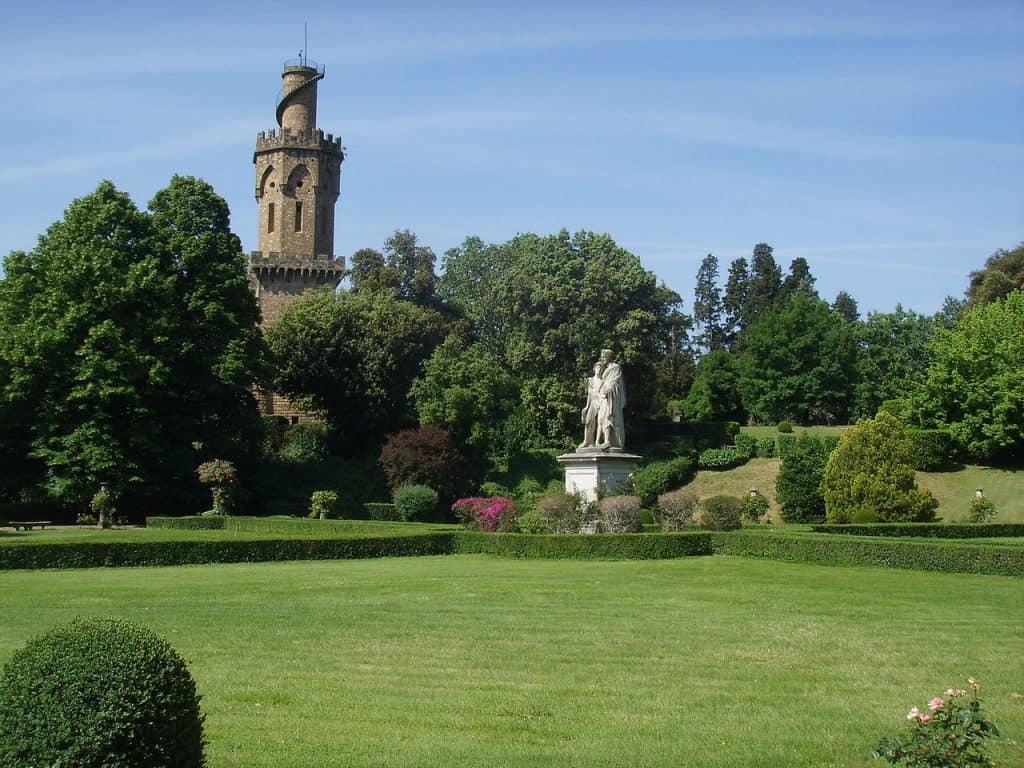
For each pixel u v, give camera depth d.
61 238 59.31
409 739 13.05
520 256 85.62
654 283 81.38
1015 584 28.22
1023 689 15.89
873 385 97.88
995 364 70.88
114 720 9.38
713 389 103.56
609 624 21.14
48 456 55.91
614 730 13.53
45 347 55.50
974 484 69.12
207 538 34.06
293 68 92.06
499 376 76.19
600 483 41.69
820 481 61.22
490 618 21.64
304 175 91.12
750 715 14.32
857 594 25.94
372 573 29.86
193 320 61.16
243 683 15.72
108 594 24.75
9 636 18.77
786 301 116.50
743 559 33.91
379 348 76.88
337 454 77.69
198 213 63.41
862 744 13.02
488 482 73.94
